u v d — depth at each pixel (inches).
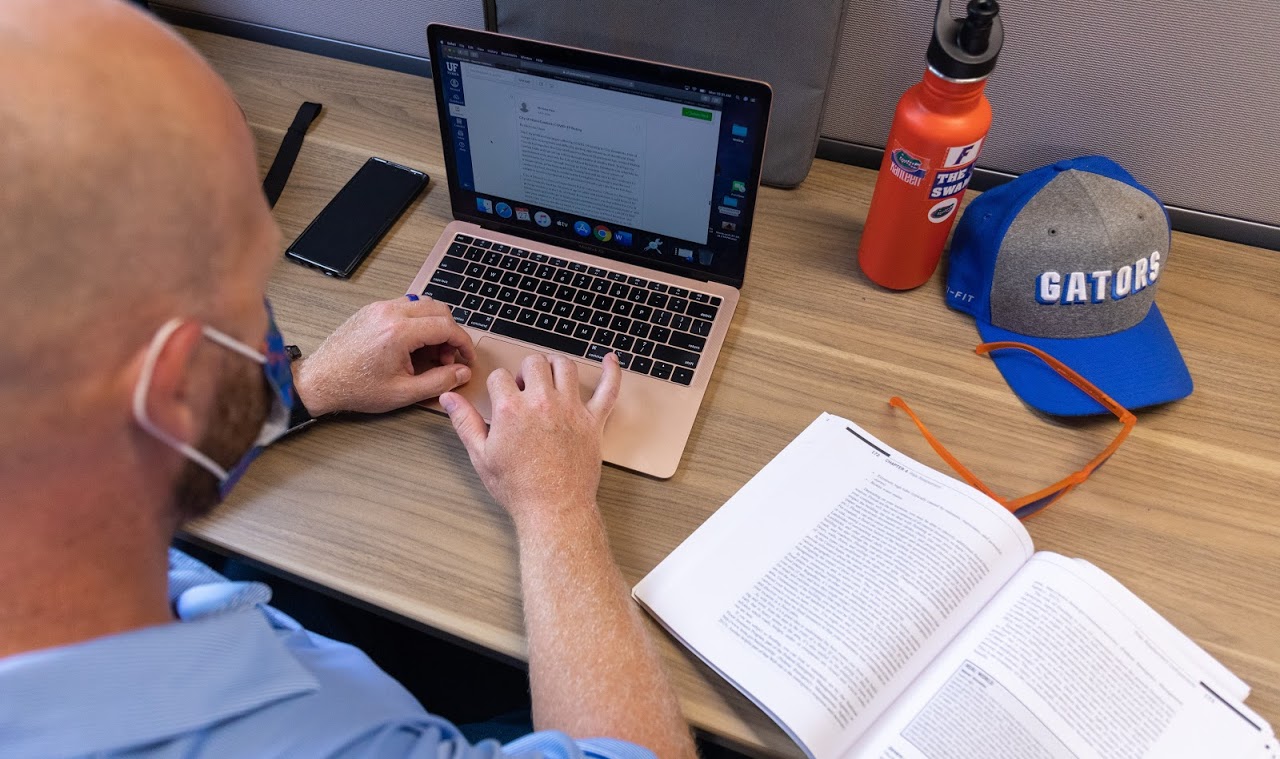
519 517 25.6
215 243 14.8
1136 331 30.7
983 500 26.3
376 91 41.4
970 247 32.2
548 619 23.4
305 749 16.3
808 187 37.6
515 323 31.8
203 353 15.4
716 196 30.6
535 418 26.8
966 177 29.2
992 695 22.8
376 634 35.0
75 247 12.5
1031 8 31.5
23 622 15.0
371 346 28.4
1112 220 29.3
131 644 15.0
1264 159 32.7
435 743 18.3
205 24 44.6
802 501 26.8
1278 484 27.7
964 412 29.8
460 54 30.3
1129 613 24.0
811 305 32.9
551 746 19.4
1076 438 29.0
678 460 28.1
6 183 11.8
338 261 33.8
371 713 18.0
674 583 25.0
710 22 33.5
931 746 22.1
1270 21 29.0
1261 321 32.1
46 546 14.7
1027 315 30.8
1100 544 26.5
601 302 32.3
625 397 29.6
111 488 15.0
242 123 15.9
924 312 32.7
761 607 24.4
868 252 32.8
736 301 32.4
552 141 31.4
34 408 13.2
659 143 30.0
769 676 23.0
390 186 36.6
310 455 28.3
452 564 26.0
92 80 12.7
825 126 38.4
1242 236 35.0
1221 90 31.4
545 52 29.2
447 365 30.1
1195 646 23.8
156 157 13.3
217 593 21.0
